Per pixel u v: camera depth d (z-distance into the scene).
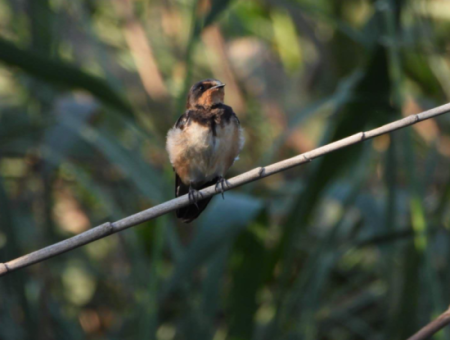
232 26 16.23
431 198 11.74
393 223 9.75
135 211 12.88
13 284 9.83
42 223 11.33
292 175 14.44
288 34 15.67
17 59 9.00
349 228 12.13
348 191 10.31
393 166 9.67
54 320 10.91
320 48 15.14
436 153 11.72
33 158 12.16
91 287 13.62
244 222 8.19
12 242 9.79
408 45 11.27
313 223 12.10
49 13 10.72
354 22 13.81
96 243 13.87
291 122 10.14
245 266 9.32
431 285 8.34
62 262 12.88
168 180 9.63
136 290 10.82
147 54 14.60
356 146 8.96
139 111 13.04
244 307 9.32
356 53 13.89
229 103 15.20
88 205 14.24
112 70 15.09
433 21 13.77
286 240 9.12
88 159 13.45
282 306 9.23
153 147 13.17
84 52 14.63
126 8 14.88
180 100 9.22
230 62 15.48
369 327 11.10
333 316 11.37
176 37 15.88
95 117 11.98
